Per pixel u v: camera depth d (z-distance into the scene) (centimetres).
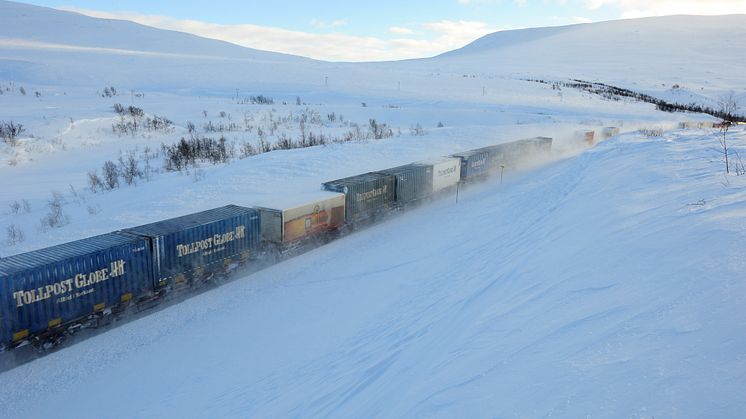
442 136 5028
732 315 551
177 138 4944
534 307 835
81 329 1460
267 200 2206
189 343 1453
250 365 1273
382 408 704
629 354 550
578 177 2344
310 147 4103
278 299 1733
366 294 1652
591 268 920
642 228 1048
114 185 3055
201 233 1767
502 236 1806
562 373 561
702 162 1736
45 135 4478
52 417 1151
